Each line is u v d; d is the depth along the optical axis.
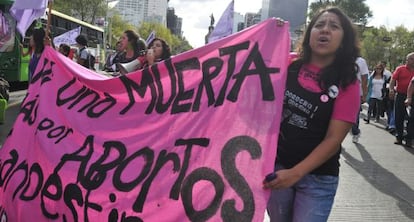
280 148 3.06
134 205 3.27
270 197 3.15
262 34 3.23
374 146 10.45
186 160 3.21
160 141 3.38
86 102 3.88
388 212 5.68
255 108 3.09
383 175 7.59
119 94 3.72
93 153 3.60
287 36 3.16
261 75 3.14
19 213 3.74
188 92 3.41
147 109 3.55
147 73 3.58
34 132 4.02
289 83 3.06
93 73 4.43
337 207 5.79
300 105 2.96
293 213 3.06
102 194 3.41
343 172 7.70
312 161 2.79
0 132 9.03
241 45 3.29
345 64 2.86
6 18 16.48
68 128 3.84
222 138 3.14
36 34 8.17
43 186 3.70
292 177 2.78
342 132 2.83
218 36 9.67
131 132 3.54
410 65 10.64
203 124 3.25
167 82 3.52
